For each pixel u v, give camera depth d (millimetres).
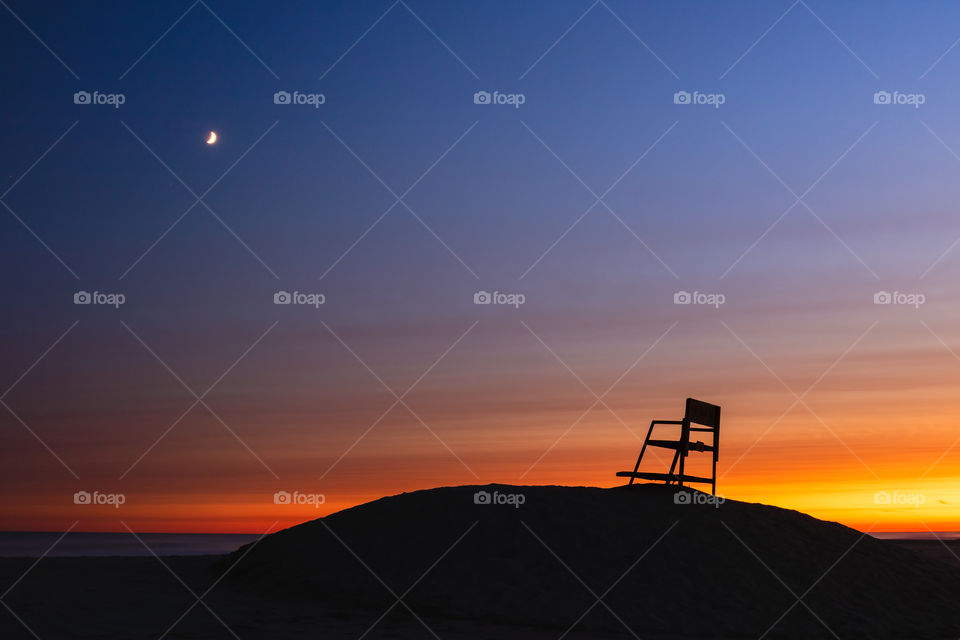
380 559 14000
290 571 14148
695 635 11977
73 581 14344
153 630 11305
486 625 11938
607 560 13594
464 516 15039
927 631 12812
